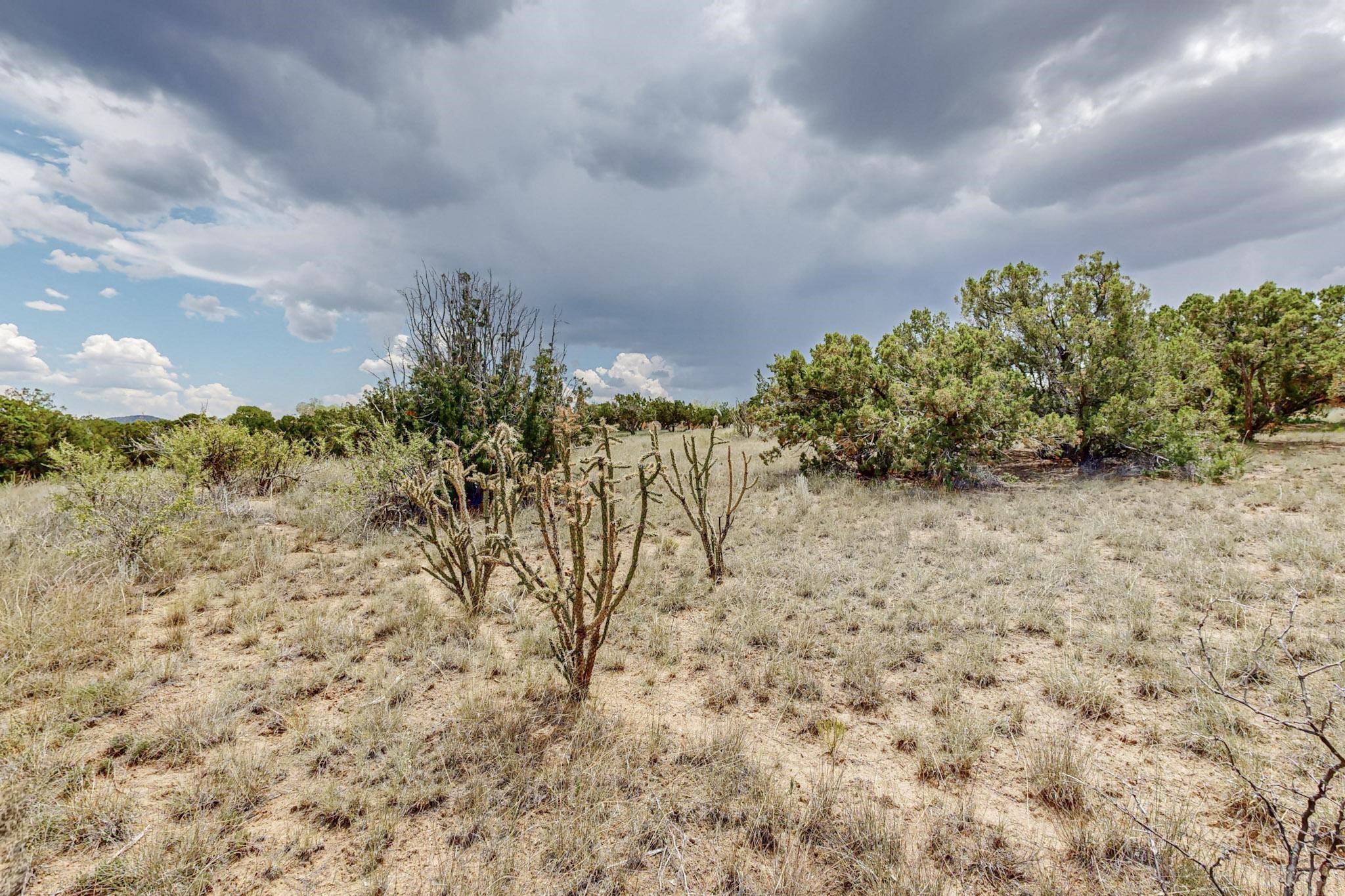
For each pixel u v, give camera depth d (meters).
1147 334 10.88
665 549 6.36
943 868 2.08
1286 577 4.57
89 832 2.21
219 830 2.25
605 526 3.18
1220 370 13.43
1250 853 2.05
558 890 1.99
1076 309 11.38
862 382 11.21
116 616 4.20
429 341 9.84
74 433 10.95
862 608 4.51
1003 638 3.95
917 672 3.56
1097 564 5.14
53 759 2.62
